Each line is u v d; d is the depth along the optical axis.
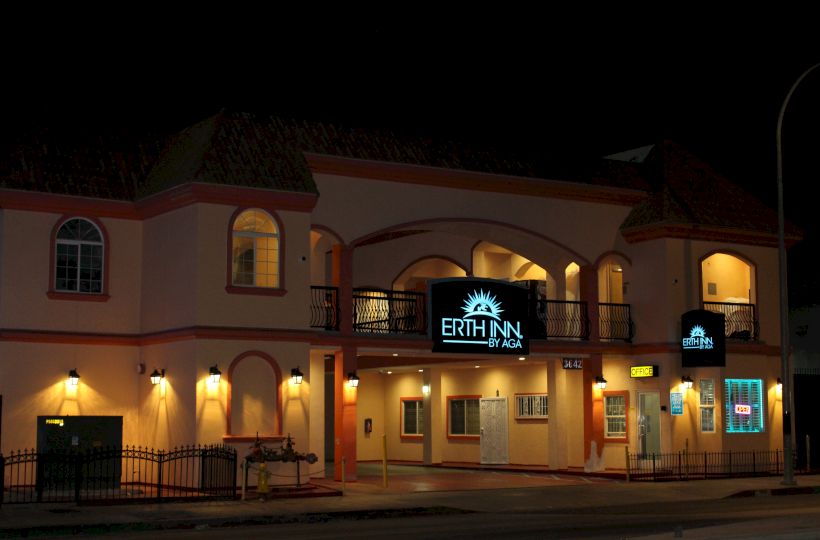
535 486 29.27
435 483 29.83
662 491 28.23
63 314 27.56
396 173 30.06
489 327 31.17
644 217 33.78
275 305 27.42
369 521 21.78
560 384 34.03
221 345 26.61
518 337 31.62
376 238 37.59
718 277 35.62
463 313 30.77
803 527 16.20
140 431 28.27
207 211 26.77
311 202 27.97
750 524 16.94
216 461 25.91
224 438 26.31
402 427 40.06
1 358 26.67
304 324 27.77
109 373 28.12
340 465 29.47
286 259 27.67
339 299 29.34
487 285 31.27
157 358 27.77
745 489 28.66
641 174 35.16
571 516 22.73
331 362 36.41
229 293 26.86
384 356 35.62
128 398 28.31
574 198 33.31
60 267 27.69
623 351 33.84
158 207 27.86
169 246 27.66
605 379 34.06
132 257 28.67
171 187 27.05
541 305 33.50
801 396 36.25
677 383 33.16
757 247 35.50
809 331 44.28
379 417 40.94
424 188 30.69
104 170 28.67
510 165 32.09
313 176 29.12
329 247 32.88
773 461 34.78
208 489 25.70
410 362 34.72
